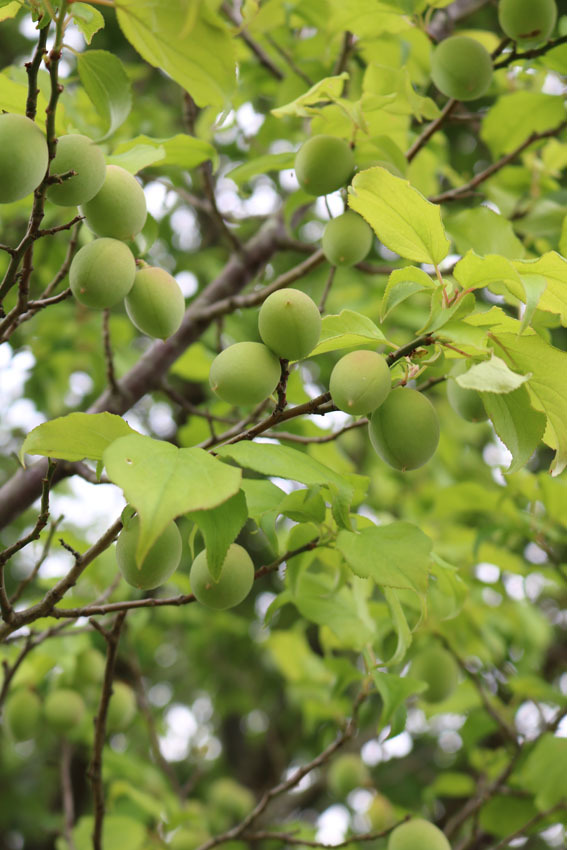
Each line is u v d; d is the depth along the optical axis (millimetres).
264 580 2852
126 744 2561
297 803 2377
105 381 2205
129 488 1028
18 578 2717
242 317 2215
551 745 1454
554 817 1457
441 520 1854
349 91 1562
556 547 1875
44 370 2176
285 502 1189
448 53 1343
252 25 1567
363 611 1369
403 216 1124
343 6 1419
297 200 1414
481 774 1692
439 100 1661
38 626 1446
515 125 1487
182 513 1026
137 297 1159
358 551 1172
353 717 1382
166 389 1487
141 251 1227
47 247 1695
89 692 1579
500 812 1529
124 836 1562
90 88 1130
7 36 2311
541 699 1636
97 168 1126
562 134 1495
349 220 1280
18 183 1093
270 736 2537
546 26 1358
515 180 1551
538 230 1485
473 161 2385
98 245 1143
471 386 1065
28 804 2746
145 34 1064
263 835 1378
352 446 2549
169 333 1171
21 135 1088
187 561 2281
